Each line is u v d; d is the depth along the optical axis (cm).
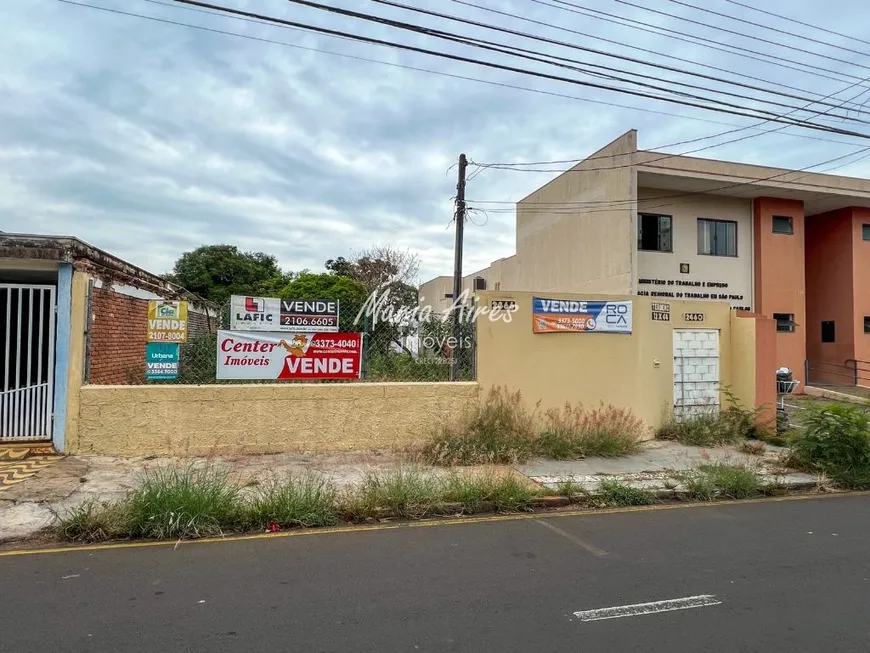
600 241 2166
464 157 1788
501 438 894
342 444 892
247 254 3997
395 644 346
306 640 351
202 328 1781
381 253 3259
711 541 564
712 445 1052
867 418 905
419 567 480
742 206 2295
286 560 494
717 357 1188
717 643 352
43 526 552
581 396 1029
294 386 876
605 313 1049
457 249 1775
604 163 2147
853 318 2402
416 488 664
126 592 422
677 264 2197
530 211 2825
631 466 876
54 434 806
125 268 1056
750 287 2284
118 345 1031
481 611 395
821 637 361
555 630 367
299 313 909
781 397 1272
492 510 668
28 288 818
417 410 923
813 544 558
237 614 387
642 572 474
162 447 830
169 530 545
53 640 348
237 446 855
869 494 799
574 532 590
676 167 2022
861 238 2433
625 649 343
